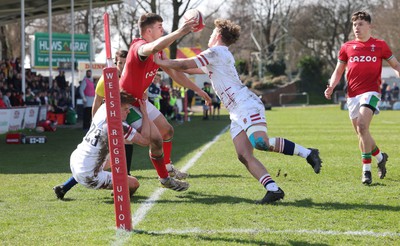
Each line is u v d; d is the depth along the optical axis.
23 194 18.30
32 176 22.47
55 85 67.06
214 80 16.36
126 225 13.18
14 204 16.62
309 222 13.96
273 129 50.97
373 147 20.16
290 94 142.50
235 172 22.61
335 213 14.91
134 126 17.17
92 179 16.66
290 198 16.97
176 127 55.88
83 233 13.09
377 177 21.23
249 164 16.33
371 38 20.12
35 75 71.00
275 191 16.02
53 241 12.46
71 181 17.20
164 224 13.84
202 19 14.37
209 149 32.53
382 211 15.12
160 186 19.41
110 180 16.98
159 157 17.45
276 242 12.23
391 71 151.38
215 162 26.09
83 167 16.53
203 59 15.96
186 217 14.57
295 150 16.00
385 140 37.94
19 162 27.45
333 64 170.62
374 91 19.89
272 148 16.03
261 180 16.19
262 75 170.88
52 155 30.70
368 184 19.47
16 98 51.88
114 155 12.88
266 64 173.62
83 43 91.00
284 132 46.97
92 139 16.41
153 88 41.22
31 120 52.28
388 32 151.38
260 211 15.17
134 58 16.19
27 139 38.06
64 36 91.00
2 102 47.19
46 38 90.25
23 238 12.76
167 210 15.44
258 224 13.77
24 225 13.98
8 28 125.62
